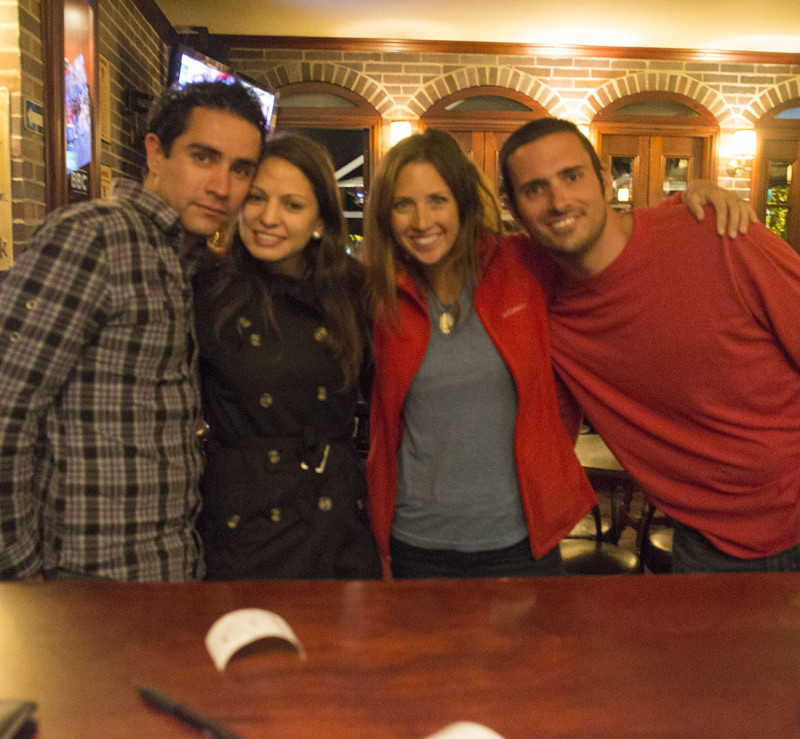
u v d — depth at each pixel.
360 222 5.93
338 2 4.76
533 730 0.66
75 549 1.19
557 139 1.41
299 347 1.43
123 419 1.22
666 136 5.93
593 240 1.44
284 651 0.80
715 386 1.47
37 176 2.75
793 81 5.92
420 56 5.64
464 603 0.92
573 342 1.60
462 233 1.54
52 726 0.66
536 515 1.51
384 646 0.81
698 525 1.53
